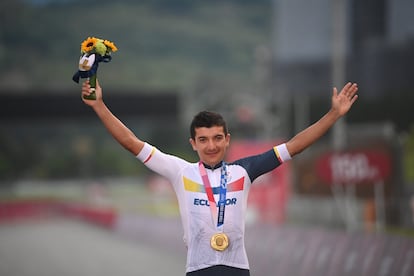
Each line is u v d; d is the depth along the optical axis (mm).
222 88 145375
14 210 127188
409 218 48562
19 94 149750
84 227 87312
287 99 140625
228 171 13453
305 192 54875
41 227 90562
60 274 38062
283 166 55906
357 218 50688
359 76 133000
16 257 48812
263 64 141000
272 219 55812
